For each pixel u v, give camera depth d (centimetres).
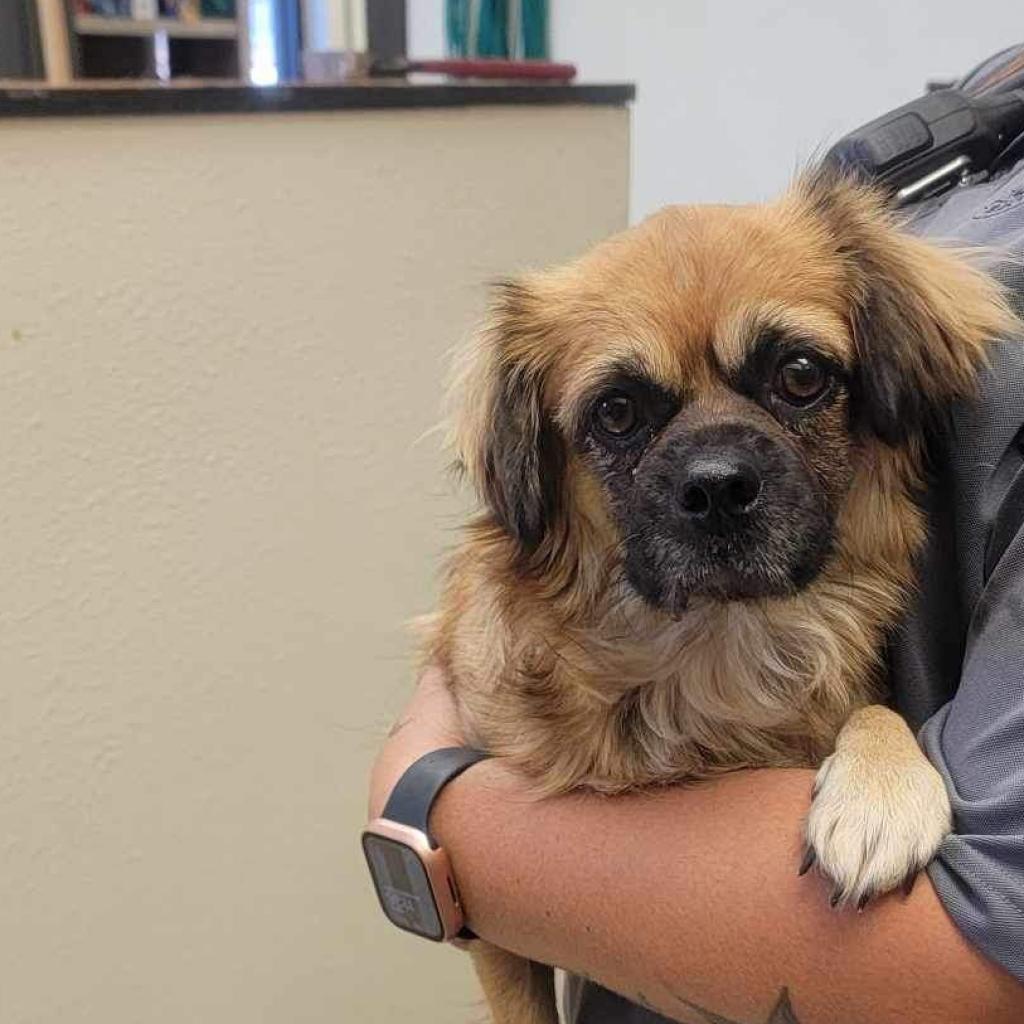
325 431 63
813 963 28
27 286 52
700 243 39
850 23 95
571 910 32
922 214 43
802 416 38
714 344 37
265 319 59
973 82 48
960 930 27
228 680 62
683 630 40
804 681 39
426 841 35
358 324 63
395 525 67
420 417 66
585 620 41
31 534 54
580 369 40
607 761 38
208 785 63
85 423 55
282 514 62
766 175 103
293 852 67
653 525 37
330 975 70
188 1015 65
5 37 79
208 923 64
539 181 69
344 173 61
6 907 57
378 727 68
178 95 54
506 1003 44
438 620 47
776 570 36
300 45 109
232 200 57
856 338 38
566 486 42
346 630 66
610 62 115
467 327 60
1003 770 28
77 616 56
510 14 117
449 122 64
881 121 45
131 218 54
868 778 30
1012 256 36
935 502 37
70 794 58
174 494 58
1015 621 29
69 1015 60
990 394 34
